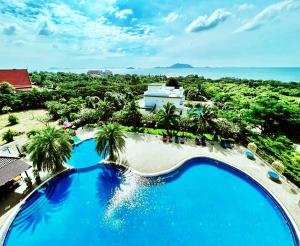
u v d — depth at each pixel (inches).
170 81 3134.8
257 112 1414.9
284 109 1330.0
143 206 732.0
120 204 741.9
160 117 1264.8
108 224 658.2
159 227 650.2
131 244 595.8
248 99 2480.3
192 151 1080.2
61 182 851.4
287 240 597.3
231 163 949.8
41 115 1790.1
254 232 628.7
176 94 1818.4
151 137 1283.2
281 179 822.5
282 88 3129.9
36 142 807.7
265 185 786.8
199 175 906.7
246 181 855.7
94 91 2468.0
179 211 710.5
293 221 619.5
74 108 1733.5
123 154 1043.3
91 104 1934.1
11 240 593.6
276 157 981.2
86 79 4441.4
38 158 781.9
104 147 938.1
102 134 935.0
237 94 2915.8
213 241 602.9
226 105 2111.2
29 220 660.1
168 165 933.2
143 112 1611.7
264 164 943.0
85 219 676.1
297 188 768.3
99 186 834.2
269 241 599.2
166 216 690.2
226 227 648.4
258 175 853.2
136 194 788.0
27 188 772.0
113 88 2623.0
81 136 1296.8
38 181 812.0
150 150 1093.8
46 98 2126.0
